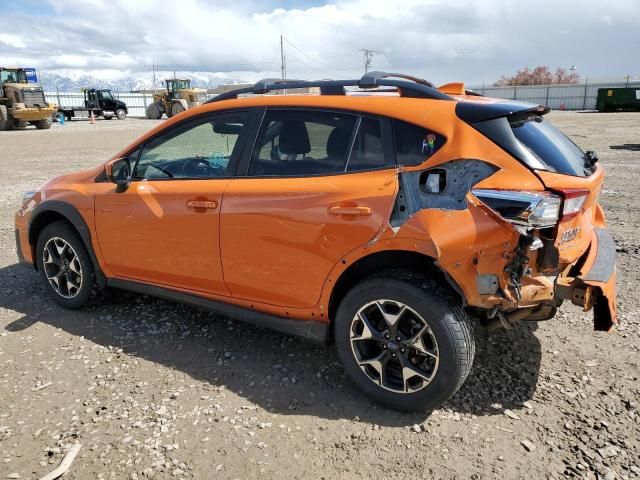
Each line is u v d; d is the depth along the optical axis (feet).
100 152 59.00
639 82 197.36
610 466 8.11
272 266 10.41
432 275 9.36
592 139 61.62
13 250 19.86
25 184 36.14
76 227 13.23
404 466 8.18
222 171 11.23
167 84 156.35
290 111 10.69
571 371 10.79
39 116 108.37
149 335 12.62
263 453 8.50
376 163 9.57
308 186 9.95
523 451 8.46
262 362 11.35
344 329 9.82
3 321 13.43
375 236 9.12
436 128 9.17
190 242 11.41
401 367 9.45
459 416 9.39
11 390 10.30
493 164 8.65
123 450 8.58
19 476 8.01
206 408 9.70
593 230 10.53
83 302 13.82
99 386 10.45
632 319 13.15
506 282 8.50
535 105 10.02
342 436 8.91
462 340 8.82
